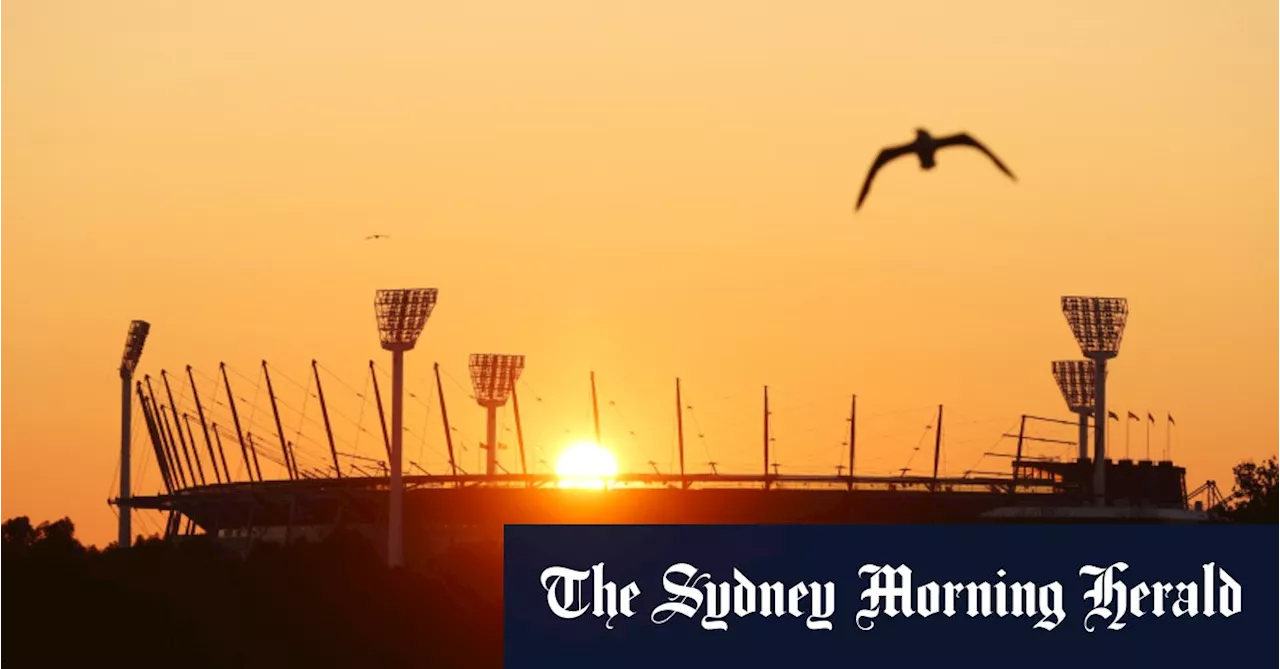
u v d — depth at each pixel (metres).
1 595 196.75
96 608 198.00
